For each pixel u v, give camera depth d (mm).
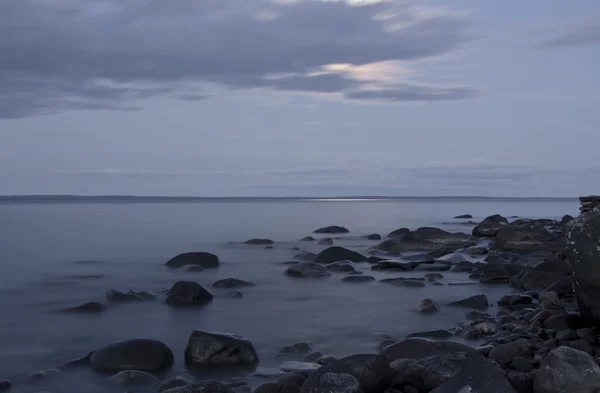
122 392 7152
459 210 81562
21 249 23734
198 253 18734
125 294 12930
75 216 56406
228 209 85250
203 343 8367
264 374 7656
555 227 30375
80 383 7492
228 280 14758
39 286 14906
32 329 10352
